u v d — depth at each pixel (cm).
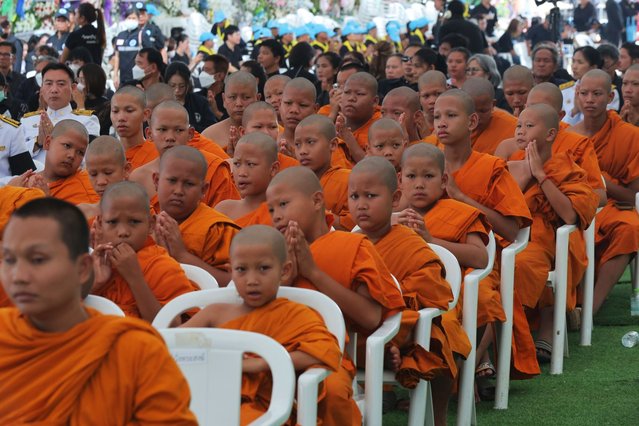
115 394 369
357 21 2895
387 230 673
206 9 2595
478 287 775
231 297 559
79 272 376
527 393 822
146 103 1054
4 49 1683
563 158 940
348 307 591
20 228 365
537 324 930
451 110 876
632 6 2850
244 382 521
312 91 1060
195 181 740
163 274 625
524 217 849
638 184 1096
